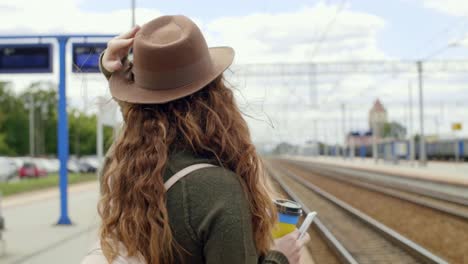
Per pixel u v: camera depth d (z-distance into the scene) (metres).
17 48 13.82
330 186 32.22
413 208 18.17
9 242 10.87
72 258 9.02
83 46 13.27
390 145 61.97
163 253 1.64
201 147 1.74
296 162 81.94
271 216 1.88
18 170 38.84
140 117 1.81
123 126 1.88
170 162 1.71
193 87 1.78
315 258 10.40
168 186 1.66
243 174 1.79
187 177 1.65
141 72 1.79
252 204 1.78
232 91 1.96
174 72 1.76
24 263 8.60
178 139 1.78
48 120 90.88
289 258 1.88
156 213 1.64
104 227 1.74
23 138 87.50
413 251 10.27
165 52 1.73
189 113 1.77
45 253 9.52
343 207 18.45
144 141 1.77
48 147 90.88
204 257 1.64
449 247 11.34
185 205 1.62
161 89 1.78
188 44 1.75
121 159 1.78
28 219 15.27
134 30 1.94
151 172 1.69
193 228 1.61
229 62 1.88
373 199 22.66
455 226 13.65
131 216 1.68
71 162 52.12
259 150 1.94
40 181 34.84
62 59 13.58
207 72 1.82
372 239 12.55
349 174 42.19
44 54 13.83
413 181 29.16
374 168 45.94
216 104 1.84
